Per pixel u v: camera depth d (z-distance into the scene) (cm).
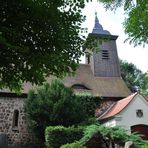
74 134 1653
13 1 528
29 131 2080
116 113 1903
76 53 621
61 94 1889
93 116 2198
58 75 642
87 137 1236
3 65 548
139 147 1132
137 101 1977
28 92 2017
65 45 597
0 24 532
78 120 1869
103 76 2702
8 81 590
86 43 630
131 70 4422
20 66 563
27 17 544
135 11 571
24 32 557
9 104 2127
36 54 560
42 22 557
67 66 627
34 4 536
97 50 661
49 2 569
